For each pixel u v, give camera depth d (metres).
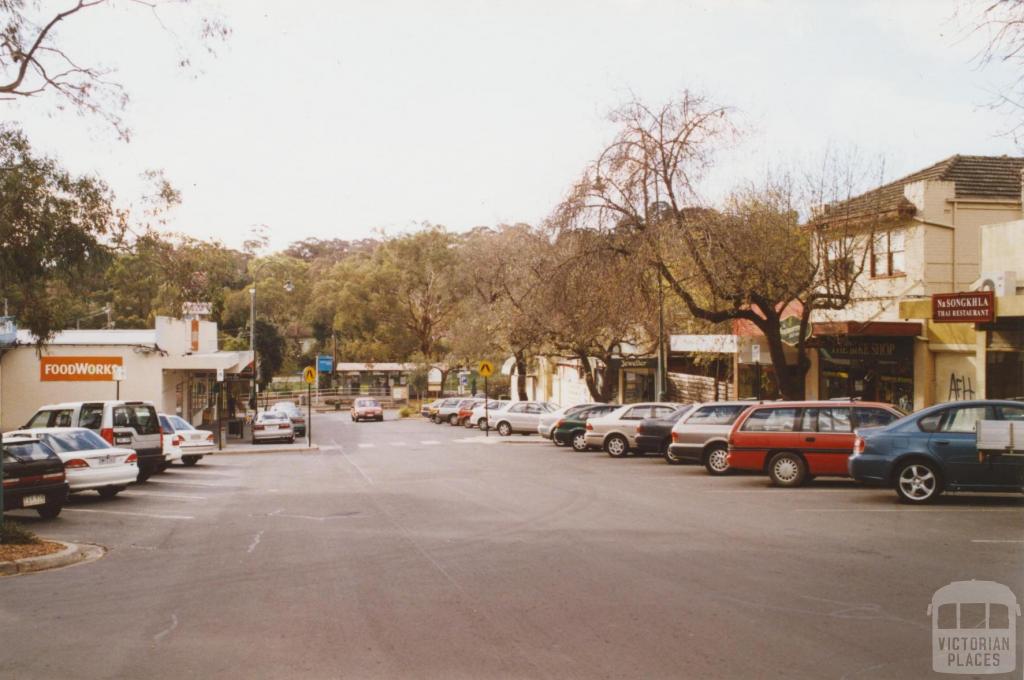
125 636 7.41
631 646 6.76
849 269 24.77
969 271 25.08
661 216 23.19
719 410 20.86
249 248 86.31
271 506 16.86
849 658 6.41
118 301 55.25
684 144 22.94
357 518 14.70
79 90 14.32
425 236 78.19
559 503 15.91
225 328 72.94
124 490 20.25
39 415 21.48
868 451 14.58
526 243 38.41
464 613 7.88
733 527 12.52
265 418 38.12
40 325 16.89
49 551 11.61
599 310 25.55
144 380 36.97
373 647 6.86
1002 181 26.00
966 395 22.94
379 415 59.91
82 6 13.57
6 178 14.77
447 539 12.15
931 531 11.77
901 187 26.92
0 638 7.41
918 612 7.68
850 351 25.20
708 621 7.45
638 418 26.77
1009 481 13.91
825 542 11.11
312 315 87.44
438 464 26.16
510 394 65.50
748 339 28.36
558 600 8.29
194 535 13.43
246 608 8.31
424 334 80.00
